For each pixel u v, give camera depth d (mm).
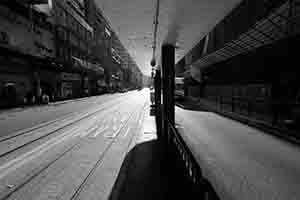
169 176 5281
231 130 11289
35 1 23797
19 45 22219
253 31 14141
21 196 4516
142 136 9953
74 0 39406
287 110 12086
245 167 6109
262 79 15703
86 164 6359
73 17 38844
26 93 24734
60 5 33000
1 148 7914
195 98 35812
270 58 14469
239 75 20078
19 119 14359
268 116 14023
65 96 36844
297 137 9141
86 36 47688
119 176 5477
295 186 4941
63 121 13977
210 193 2379
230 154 7312
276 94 13844
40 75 28047
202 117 15969
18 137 9555
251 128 11797
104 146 8297
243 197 4457
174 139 6008
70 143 8727
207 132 10820
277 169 5945
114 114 17562
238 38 16422
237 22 15961
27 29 23688
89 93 50719
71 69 38281
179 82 46406
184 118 15484
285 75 12961
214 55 23734
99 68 57938
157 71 15727
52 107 22625
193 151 7633
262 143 8680
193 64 34406
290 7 10641
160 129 11461
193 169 2988
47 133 10438
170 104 7973
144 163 6379
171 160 6230
